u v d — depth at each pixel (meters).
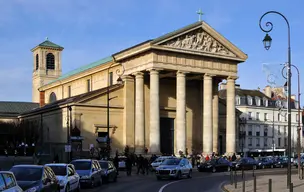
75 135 66.62
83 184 32.59
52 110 81.94
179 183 39.12
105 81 82.75
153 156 61.38
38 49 126.19
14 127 93.19
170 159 46.47
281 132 120.56
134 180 43.56
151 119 67.94
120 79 66.44
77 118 70.44
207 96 72.62
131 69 72.56
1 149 92.81
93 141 71.00
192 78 77.56
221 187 34.62
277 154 118.38
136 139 70.50
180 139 69.00
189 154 74.56
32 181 20.05
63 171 26.39
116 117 73.38
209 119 72.38
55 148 68.25
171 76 76.00
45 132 86.19
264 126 117.50
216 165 58.12
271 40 31.88
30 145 89.88
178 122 69.44
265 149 116.56
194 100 80.81
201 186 35.72
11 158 76.69
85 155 63.94
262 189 30.67
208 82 72.81
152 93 67.94
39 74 125.00
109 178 38.94
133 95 74.19
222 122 86.38
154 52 68.06
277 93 91.31
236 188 31.91
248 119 114.69
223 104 87.00
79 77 93.00
